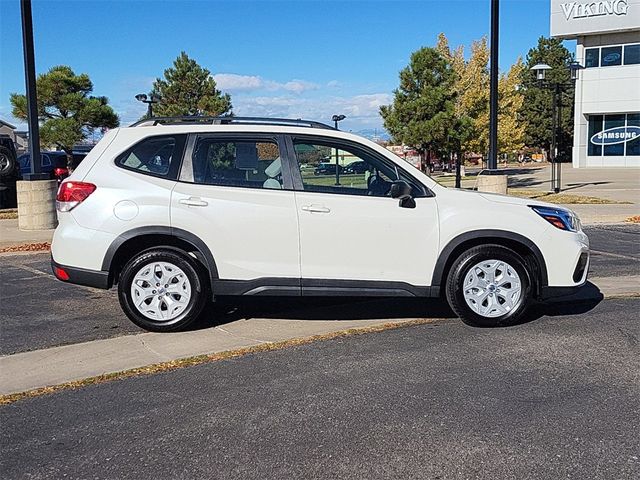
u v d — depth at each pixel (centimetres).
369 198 614
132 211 604
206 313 694
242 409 440
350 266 615
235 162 622
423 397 455
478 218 614
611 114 3938
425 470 354
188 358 548
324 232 610
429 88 2014
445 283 632
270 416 428
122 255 626
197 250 623
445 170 3984
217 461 369
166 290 620
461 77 2931
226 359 545
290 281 613
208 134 623
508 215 618
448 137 1995
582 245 635
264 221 607
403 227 612
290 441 392
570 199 1922
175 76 2478
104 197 607
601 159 4009
